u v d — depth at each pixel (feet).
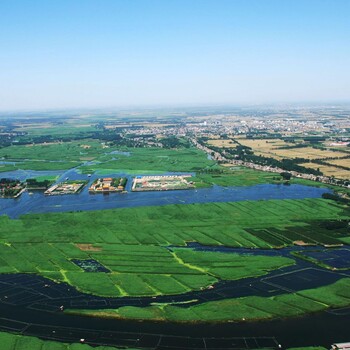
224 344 519.19
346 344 508.94
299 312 584.40
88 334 543.39
